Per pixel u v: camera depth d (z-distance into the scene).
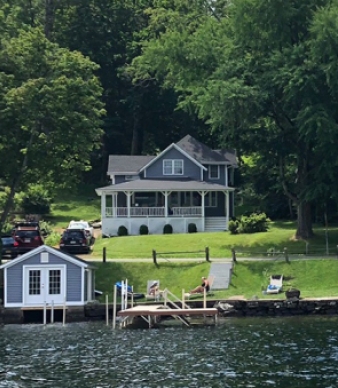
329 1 73.62
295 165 85.06
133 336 48.91
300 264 64.56
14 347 45.09
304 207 78.19
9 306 57.69
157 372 37.59
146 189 90.19
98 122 70.56
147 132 127.94
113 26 126.69
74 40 123.56
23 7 119.06
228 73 74.38
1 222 68.31
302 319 55.03
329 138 68.44
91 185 122.25
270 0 71.75
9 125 66.38
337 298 57.47
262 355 41.03
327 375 36.22
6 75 67.25
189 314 53.56
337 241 76.25
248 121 73.19
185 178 96.94
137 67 115.06
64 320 56.12
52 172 69.38
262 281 62.72
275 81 70.50
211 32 80.06
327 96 71.00
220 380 35.69
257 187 98.69
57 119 66.94
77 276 58.19
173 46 79.19
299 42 73.19
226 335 48.16
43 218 101.88
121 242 80.69
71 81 67.44
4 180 69.06
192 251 73.81
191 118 121.00
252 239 78.88
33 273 58.09
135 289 62.72
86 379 36.38
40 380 36.38
